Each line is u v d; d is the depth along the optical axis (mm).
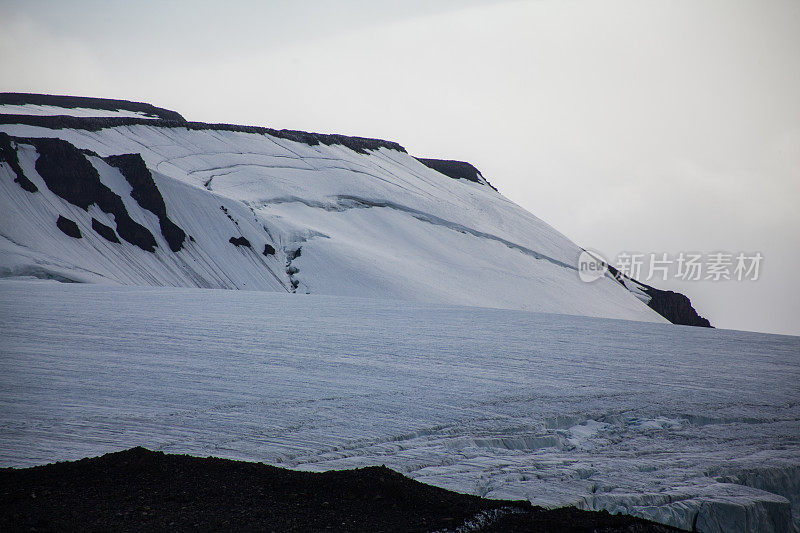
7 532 6355
